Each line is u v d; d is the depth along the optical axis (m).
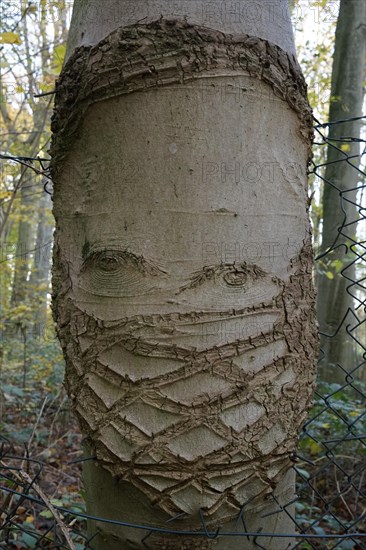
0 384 4.29
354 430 3.42
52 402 4.54
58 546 1.19
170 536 1.00
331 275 5.04
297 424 1.08
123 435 1.00
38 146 5.07
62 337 1.09
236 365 1.00
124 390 1.00
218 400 0.99
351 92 6.59
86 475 1.14
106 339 1.02
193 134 0.99
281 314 1.05
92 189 1.05
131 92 0.99
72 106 1.06
